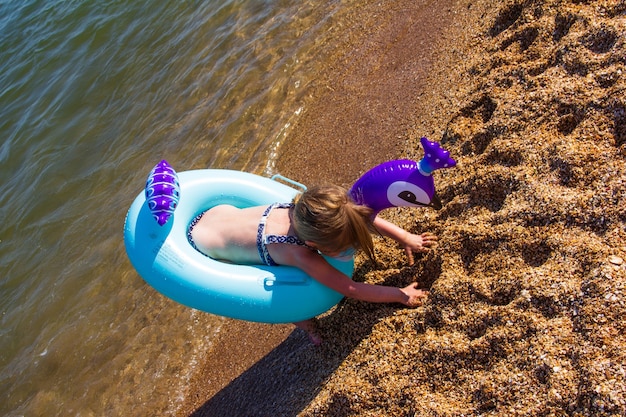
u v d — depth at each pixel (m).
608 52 2.83
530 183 2.59
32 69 8.26
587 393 1.88
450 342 2.36
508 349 2.19
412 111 4.22
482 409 2.12
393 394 2.39
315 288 2.72
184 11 7.74
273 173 4.89
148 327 4.37
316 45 5.91
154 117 6.50
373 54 5.30
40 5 9.57
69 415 4.10
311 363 2.96
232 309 2.75
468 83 3.66
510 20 3.85
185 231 3.04
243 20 6.94
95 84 7.46
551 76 2.99
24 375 4.54
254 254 2.86
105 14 8.39
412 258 2.87
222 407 3.37
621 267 2.11
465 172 2.97
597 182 2.43
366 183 2.61
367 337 2.70
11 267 5.70
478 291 2.43
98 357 4.38
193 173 3.30
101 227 5.57
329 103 5.14
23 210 6.23
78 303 4.93
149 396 3.88
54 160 6.65
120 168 6.11
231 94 6.01
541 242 2.41
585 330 2.02
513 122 2.92
